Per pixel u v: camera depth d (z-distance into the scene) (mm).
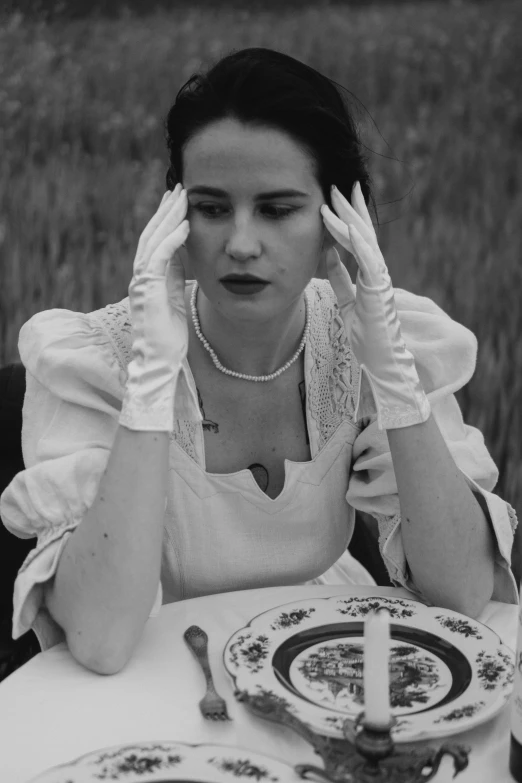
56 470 1695
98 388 1812
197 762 1149
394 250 5797
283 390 1914
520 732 1191
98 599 1506
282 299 1689
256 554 1903
